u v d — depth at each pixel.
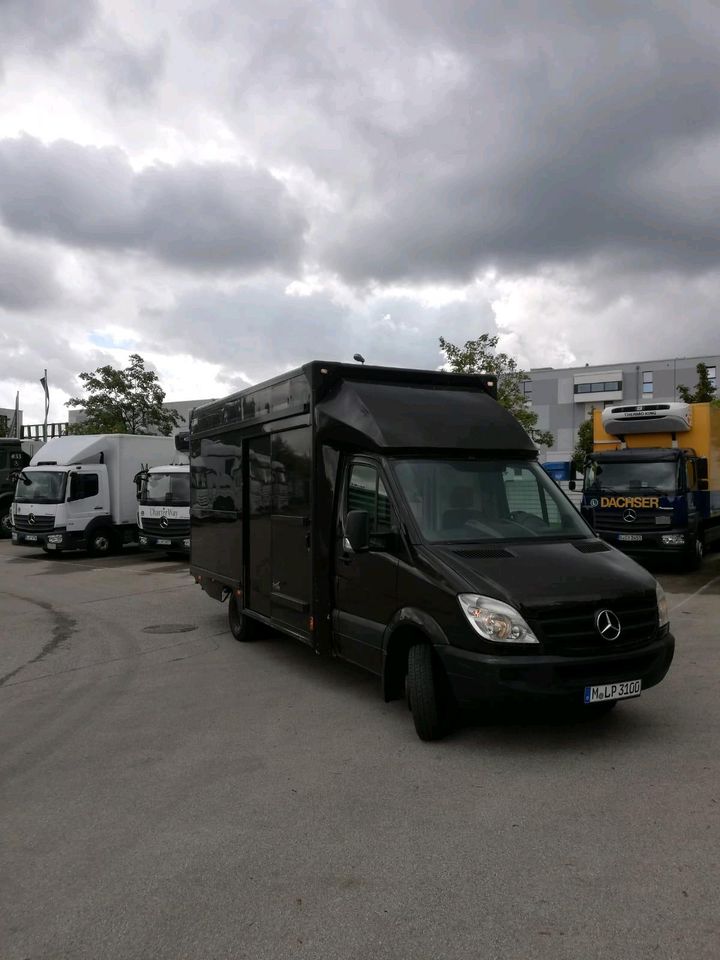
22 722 6.45
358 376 7.02
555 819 4.23
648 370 66.69
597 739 5.52
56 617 11.73
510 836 4.04
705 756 5.14
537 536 6.11
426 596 5.47
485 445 6.53
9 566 18.64
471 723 5.96
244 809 4.50
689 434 15.79
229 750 5.56
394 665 5.96
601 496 15.18
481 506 6.20
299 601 7.21
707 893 3.43
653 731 5.67
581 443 53.09
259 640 9.52
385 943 3.12
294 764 5.23
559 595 5.11
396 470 6.11
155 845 4.07
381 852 3.91
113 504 20.53
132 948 3.14
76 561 19.52
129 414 32.25
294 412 7.27
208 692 7.21
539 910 3.33
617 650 5.16
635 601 5.31
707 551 17.69
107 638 10.03
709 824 4.12
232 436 9.12
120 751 5.62
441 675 5.52
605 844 3.92
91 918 3.37
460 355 24.12
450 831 4.12
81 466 19.84
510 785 4.73
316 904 3.43
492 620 5.02
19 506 19.97
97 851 4.02
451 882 3.59
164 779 5.03
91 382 31.91
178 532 18.52
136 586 14.99
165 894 3.56
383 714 6.33
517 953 3.03
